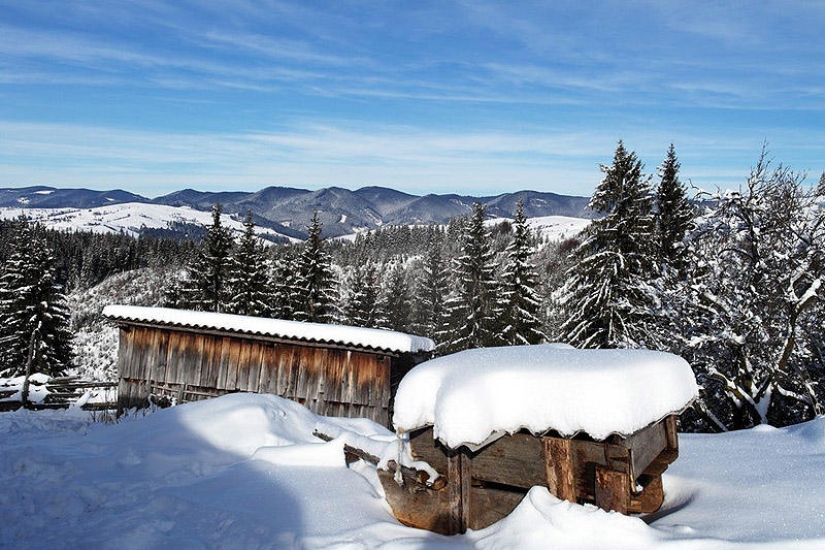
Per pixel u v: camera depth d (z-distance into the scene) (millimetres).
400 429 3939
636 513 4109
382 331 12562
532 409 3496
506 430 3533
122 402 13031
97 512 4398
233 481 4957
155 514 4281
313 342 12242
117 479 5129
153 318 12680
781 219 13211
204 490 4789
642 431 3729
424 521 4000
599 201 22312
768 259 12945
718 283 13445
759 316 12359
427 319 51031
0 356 31516
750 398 12070
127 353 13156
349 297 43875
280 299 38656
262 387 12547
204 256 39156
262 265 38062
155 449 5895
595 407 3262
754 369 12766
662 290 14219
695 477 4359
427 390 3877
